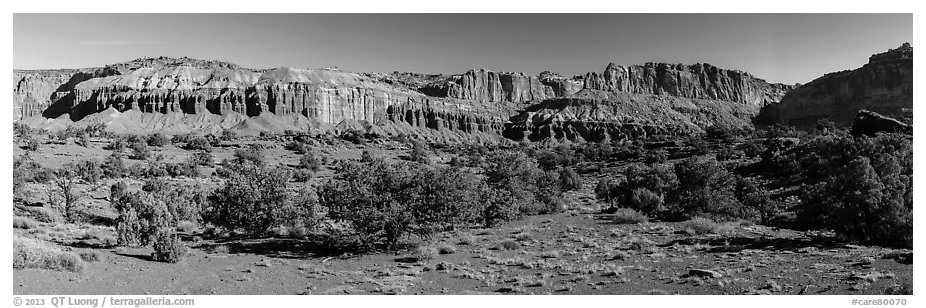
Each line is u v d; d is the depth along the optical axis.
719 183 48.78
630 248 29.98
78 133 149.50
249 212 35.56
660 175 56.94
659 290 19.70
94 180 65.62
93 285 20.08
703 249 28.56
